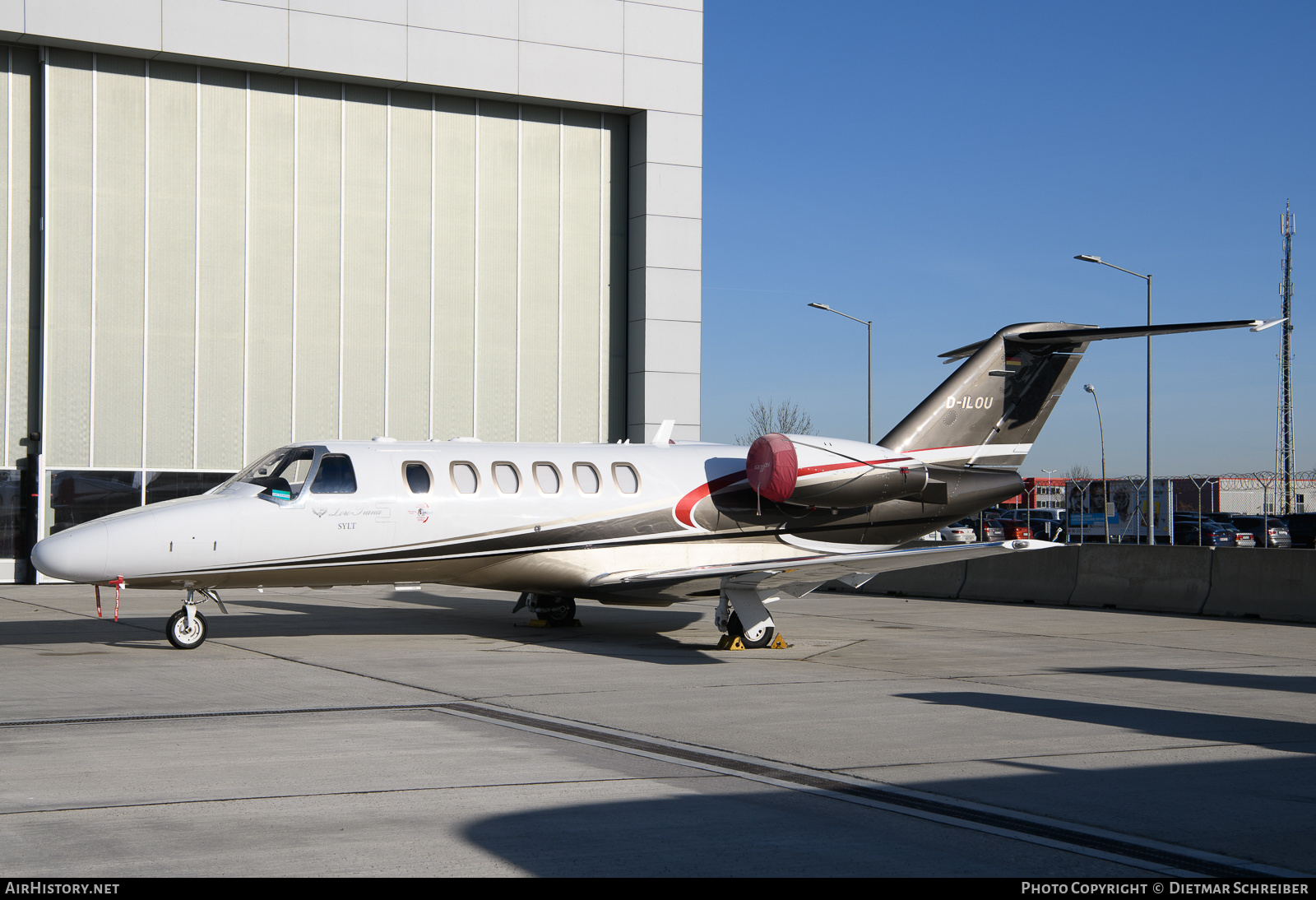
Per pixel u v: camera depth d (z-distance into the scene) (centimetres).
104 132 2619
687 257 3078
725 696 1102
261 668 1277
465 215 2922
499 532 1555
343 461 1509
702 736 898
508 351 2961
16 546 2584
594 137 3059
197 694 1090
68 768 771
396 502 1507
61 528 2586
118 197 2631
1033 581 2358
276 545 1454
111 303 2625
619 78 3000
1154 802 702
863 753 839
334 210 2803
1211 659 1441
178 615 1454
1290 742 892
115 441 2628
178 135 2678
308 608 2102
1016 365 1809
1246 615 2005
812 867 565
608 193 3078
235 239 2723
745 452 1766
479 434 2936
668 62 3052
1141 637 1708
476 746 852
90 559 1369
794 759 815
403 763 791
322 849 586
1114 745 875
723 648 1519
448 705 1039
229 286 2719
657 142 3044
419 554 1525
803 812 669
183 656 1377
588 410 3047
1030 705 1062
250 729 917
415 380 2872
